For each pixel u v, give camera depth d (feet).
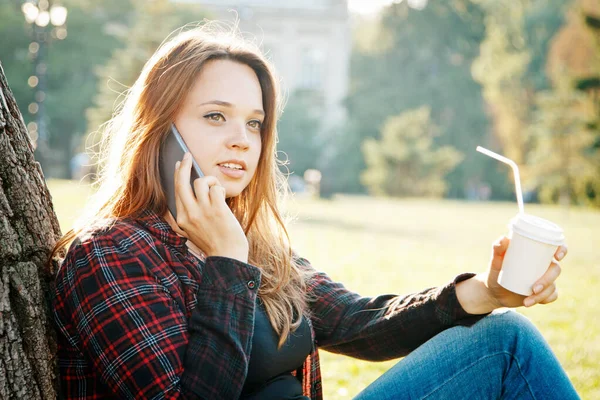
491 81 131.34
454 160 127.34
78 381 5.64
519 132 126.21
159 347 5.18
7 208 5.41
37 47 61.05
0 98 5.40
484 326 5.81
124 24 155.43
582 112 83.87
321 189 108.99
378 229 53.83
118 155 6.13
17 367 5.25
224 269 5.47
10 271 5.33
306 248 37.09
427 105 172.55
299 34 198.70
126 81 77.97
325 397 11.85
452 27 181.68
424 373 5.72
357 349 6.64
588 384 13.17
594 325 19.17
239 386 5.20
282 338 5.74
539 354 5.68
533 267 5.38
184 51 6.08
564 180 86.58
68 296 5.40
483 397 5.70
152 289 5.34
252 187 6.79
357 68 197.77
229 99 6.07
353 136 171.73
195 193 5.77
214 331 5.24
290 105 168.45
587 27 85.15
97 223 5.76
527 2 140.26
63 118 138.10
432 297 6.16
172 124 6.00
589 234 53.72
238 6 195.52
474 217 75.77
